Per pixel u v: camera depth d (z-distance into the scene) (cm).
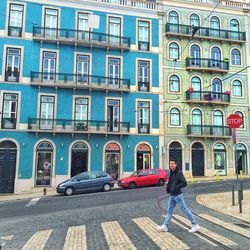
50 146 2492
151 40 2862
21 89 2484
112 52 2753
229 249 612
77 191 2002
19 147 2419
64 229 868
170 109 2812
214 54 3041
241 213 1003
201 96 2878
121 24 2809
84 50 2684
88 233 802
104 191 2064
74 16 2700
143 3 2895
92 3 2753
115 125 2644
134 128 2697
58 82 2556
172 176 779
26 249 673
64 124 2523
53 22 2647
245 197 1369
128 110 2709
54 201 1630
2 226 966
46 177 2458
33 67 2536
